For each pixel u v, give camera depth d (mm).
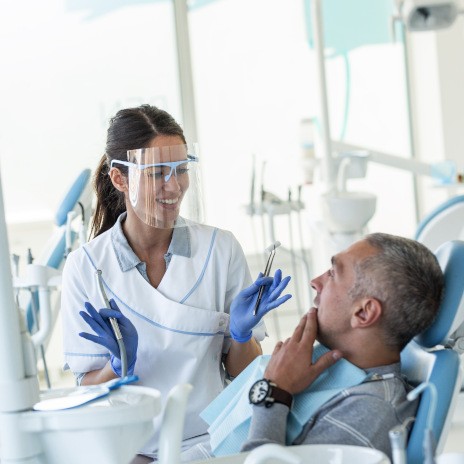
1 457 1242
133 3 5609
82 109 5613
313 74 5887
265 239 5859
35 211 5602
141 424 1255
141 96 5656
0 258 1235
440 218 3023
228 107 5871
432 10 3934
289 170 5934
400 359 1762
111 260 2164
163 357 2129
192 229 2219
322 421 1616
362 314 1657
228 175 5910
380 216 6152
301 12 5859
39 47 5547
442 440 1595
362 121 6000
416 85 5945
